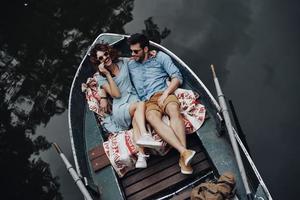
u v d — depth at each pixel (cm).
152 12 595
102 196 356
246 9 549
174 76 380
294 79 464
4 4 661
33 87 570
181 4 591
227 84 482
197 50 526
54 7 649
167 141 341
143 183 356
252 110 452
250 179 335
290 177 397
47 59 592
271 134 430
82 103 423
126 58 405
